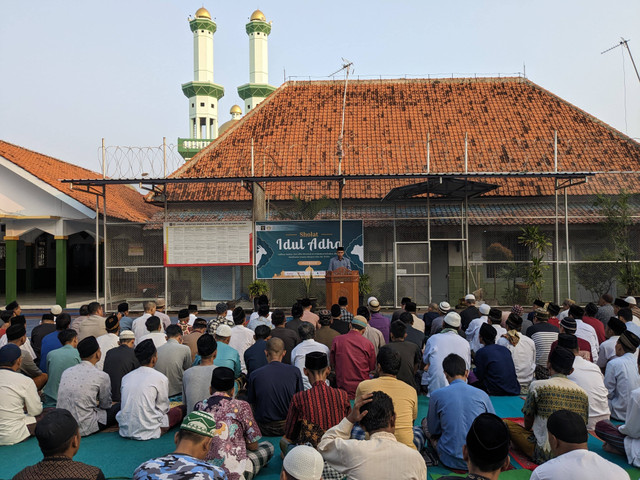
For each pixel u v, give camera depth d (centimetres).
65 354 666
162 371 665
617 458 510
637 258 1627
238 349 760
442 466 483
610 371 605
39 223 1894
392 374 463
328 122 2188
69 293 2566
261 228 1553
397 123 2159
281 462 511
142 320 879
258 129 2173
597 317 917
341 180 1420
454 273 1744
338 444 319
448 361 489
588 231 1714
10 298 1883
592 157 1934
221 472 284
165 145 1437
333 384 721
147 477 266
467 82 2416
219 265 1549
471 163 1933
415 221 1711
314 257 1546
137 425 571
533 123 2119
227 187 1925
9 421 563
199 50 5569
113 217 1903
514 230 1736
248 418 442
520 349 711
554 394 469
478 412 459
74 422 296
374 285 1653
